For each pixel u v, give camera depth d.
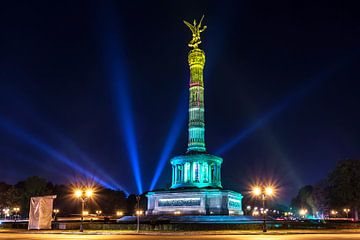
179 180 103.38
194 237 57.00
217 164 104.75
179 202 96.81
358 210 126.31
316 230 75.00
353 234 65.25
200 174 100.81
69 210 184.62
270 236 59.22
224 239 52.00
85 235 63.53
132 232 68.75
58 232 70.38
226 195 95.75
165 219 87.69
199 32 113.31
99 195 188.38
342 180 120.75
